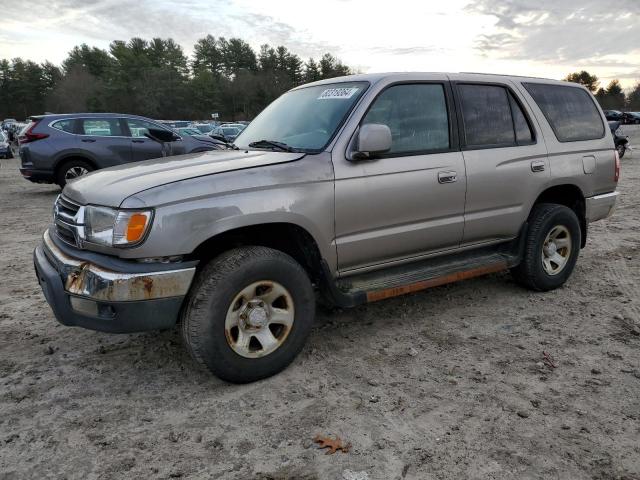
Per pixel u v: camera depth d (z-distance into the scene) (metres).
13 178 16.16
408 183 3.79
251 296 3.18
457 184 4.06
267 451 2.67
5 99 98.56
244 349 3.19
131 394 3.20
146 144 11.36
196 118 88.44
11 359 3.65
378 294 3.70
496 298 4.82
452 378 3.38
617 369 3.49
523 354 3.71
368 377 3.39
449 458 2.60
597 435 2.78
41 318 4.38
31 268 5.86
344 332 4.09
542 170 4.62
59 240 3.37
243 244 3.49
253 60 103.62
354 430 2.83
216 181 3.09
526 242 4.68
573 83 5.21
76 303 3.04
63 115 10.92
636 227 7.86
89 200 3.08
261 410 3.03
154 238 2.90
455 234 4.18
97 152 11.02
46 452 2.66
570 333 4.07
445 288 5.09
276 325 3.40
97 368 3.53
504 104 4.52
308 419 2.93
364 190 3.58
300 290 3.35
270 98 90.44
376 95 3.76
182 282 2.99
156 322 2.99
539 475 2.48
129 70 87.81
